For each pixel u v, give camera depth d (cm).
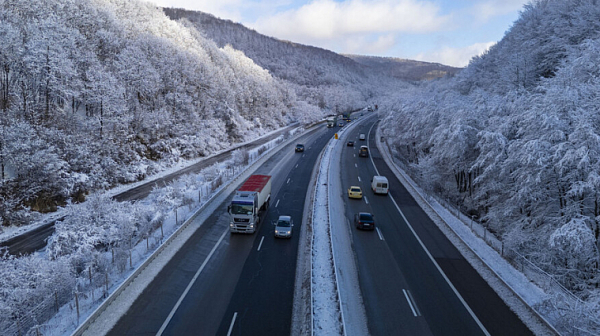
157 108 5547
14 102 3547
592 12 3694
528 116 2214
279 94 11381
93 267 1848
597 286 1847
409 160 6206
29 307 1350
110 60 5294
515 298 1639
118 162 4209
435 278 1852
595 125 1914
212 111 6856
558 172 2017
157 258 1991
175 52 6550
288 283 1770
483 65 6334
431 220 2911
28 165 2873
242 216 2455
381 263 2033
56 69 3750
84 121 3928
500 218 2652
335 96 15738
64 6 5228
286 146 6975
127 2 8012
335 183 4150
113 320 1391
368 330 1376
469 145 3284
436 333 1362
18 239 2423
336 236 2464
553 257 2006
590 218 1925
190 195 3347
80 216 2284
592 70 2325
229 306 1534
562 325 1334
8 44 3569
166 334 1315
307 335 1316
